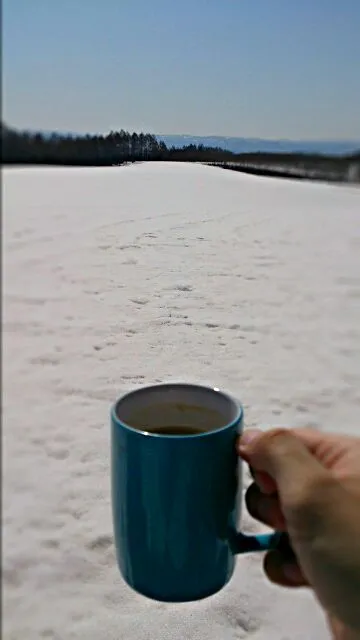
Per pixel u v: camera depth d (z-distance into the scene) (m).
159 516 0.29
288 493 0.30
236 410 0.31
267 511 0.33
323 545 0.30
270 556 0.33
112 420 0.30
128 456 0.29
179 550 0.30
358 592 0.29
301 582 0.33
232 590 0.55
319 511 0.30
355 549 0.29
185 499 0.29
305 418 0.93
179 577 0.30
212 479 0.29
